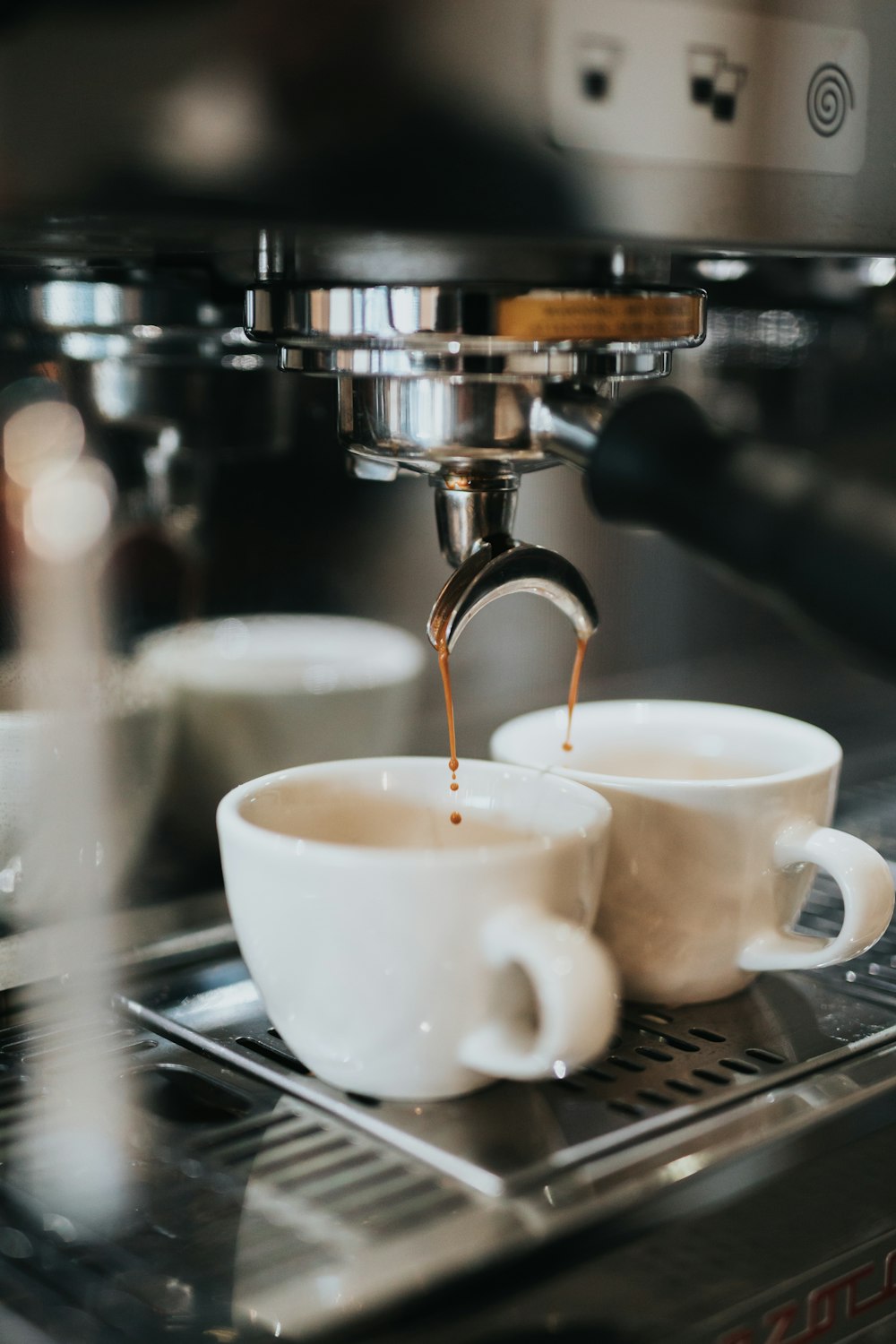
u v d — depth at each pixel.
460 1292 0.25
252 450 0.46
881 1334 0.31
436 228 0.26
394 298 0.28
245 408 0.46
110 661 0.44
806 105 0.30
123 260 0.36
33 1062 0.34
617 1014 0.36
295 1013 0.31
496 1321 0.26
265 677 0.47
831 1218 0.30
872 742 0.60
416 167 0.26
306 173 0.25
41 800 0.42
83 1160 0.29
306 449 0.48
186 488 0.45
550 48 0.27
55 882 0.42
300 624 0.48
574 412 0.32
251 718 0.47
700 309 0.31
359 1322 0.25
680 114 0.28
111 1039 0.35
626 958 0.36
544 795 0.34
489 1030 0.30
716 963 0.36
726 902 0.35
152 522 0.45
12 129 0.24
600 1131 0.30
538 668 0.54
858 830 0.49
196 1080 0.33
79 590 0.43
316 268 0.29
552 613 0.54
